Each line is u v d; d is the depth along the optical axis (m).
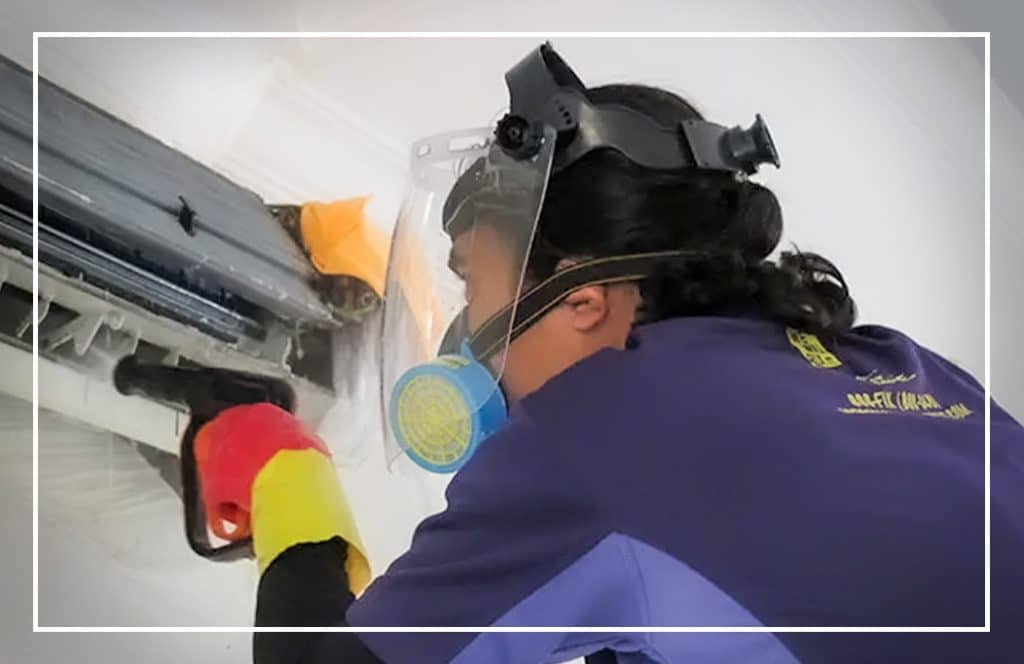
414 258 1.03
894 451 0.80
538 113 0.90
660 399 0.79
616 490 0.76
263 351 1.07
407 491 1.14
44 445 0.91
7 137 0.90
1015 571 0.76
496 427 0.92
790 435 0.78
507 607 0.76
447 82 1.40
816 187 1.86
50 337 0.92
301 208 1.19
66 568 0.90
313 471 1.00
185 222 1.02
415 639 0.77
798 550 0.74
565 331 0.91
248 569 0.97
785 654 0.74
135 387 0.97
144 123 1.08
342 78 1.29
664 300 0.89
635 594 0.75
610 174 0.87
